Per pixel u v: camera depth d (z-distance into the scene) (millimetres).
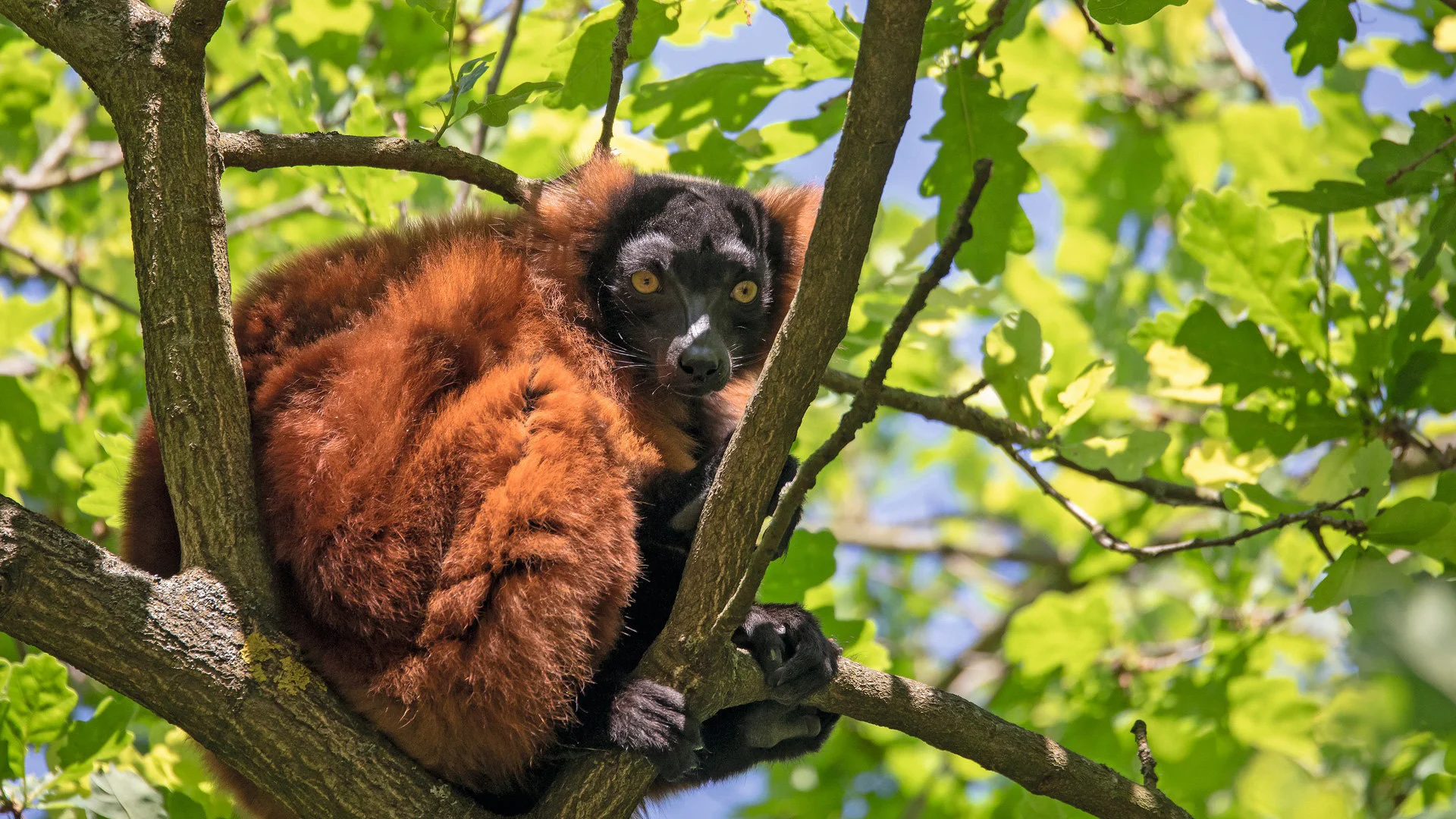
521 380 6246
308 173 9383
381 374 6223
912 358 14305
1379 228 10625
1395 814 9344
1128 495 14227
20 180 12719
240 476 6020
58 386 11492
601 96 8695
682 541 6758
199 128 5965
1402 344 8844
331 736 5812
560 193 7855
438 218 7758
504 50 9773
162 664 5602
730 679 6316
